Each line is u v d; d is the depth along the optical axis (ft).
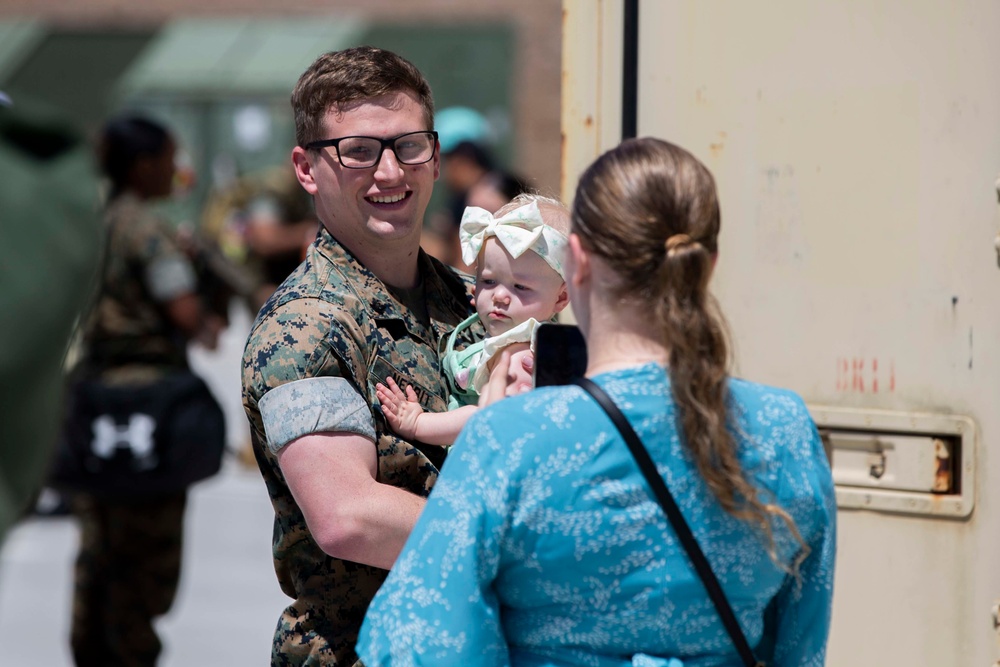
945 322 18.20
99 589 32.04
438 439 15.81
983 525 18.07
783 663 13.30
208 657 36.14
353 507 15.14
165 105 94.43
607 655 12.26
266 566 44.75
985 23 17.80
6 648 37.24
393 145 16.57
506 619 12.57
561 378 13.56
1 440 9.50
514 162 91.40
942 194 18.16
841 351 18.95
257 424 16.29
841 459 19.03
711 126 19.79
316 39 93.97
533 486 12.00
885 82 18.48
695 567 12.07
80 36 98.02
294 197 48.06
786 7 19.15
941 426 18.22
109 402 31.27
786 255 19.30
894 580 18.71
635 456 11.99
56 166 9.96
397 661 12.16
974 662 18.20
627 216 12.11
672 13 20.01
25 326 9.52
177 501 32.24
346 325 15.97
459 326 17.38
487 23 91.61
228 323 37.83
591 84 20.62
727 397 12.43
